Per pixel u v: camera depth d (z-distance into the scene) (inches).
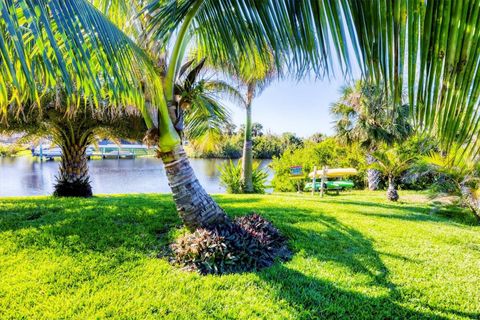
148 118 145.6
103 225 187.3
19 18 49.9
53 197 310.5
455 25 39.0
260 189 506.0
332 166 643.5
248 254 142.6
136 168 995.3
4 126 252.5
